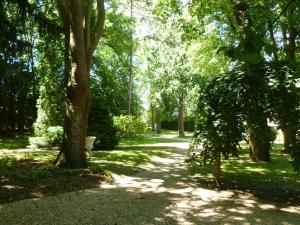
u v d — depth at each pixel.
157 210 6.29
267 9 5.53
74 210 6.14
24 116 24.00
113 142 16.52
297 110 6.93
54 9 14.62
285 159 13.70
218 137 7.80
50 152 14.29
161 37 27.34
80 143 10.28
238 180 9.28
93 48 10.80
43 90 16.33
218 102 7.81
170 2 14.34
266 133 7.60
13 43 11.20
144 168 11.12
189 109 33.72
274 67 7.16
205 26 16.61
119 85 30.84
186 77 29.61
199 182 8.98
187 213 6.15
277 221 5.74
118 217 5.82
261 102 6.93
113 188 8.09
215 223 5.60
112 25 20.30
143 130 23.55
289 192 7.95
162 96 31.97
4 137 22.61
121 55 22.94
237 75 7.45
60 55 15.77
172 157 13.91
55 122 16.22
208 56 18.75
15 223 5.34
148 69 31.95
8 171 8.96
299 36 14.62
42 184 7.87
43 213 5.89
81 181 8.50
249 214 6.15
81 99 10.27
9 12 11.34
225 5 13.37
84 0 10.52
